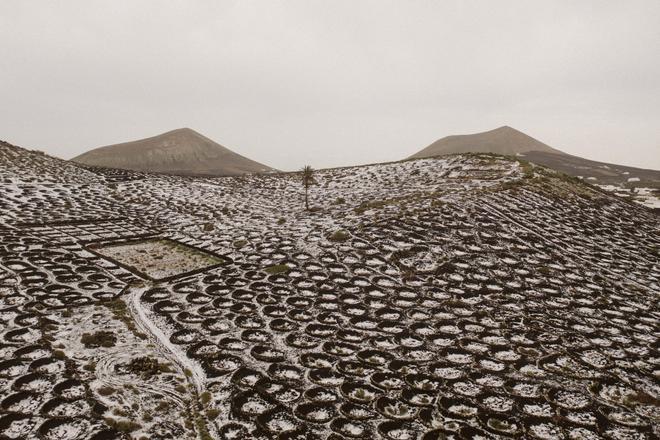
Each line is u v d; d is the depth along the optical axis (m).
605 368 29.02
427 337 32.62
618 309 39.09
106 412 22.11
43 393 23.31
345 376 27.03
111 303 36.03
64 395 23.22
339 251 50.47
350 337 32.28
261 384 25.67
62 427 20.86
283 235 59.25
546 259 50.00
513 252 50.91
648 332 34.78
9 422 21.05
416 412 23.61
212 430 21.44
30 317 32.06
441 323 34.94
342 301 38.50
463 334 33.28
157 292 39.59
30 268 42.50
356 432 21.80
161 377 25.75
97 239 56.12
